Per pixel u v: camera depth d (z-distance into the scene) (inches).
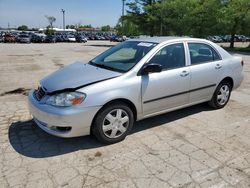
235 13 1144.8
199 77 184.2
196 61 185.5
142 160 133.8
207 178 119.6
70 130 135.7
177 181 117.0
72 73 155.6
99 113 140.9
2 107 213.5
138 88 151.0
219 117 195.2
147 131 168.7
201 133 167.2
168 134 164.9
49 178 117.8
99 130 142.6
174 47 174.2
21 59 584.7
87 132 141.3
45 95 142.3
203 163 131.7
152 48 164.4
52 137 157.8
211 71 192.2
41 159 133.5
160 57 164.9
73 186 112.7
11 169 124.2
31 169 124.6
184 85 175.3
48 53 777.6
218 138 160.4
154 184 114.7
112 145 148.9
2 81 322.0
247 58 728.3
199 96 190.7
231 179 119.0
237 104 228.5
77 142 151.4
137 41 184.1
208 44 197.0
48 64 495.2
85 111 134.5
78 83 139.3
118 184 114.3
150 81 155.8
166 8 1358.3
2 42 1658.5
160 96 163.3
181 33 1385.3
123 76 147.3
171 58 171.2
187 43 182.4
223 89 211.0
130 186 113.0
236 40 2246.6
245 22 1156.5
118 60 168.9
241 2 1126.4
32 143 150.4
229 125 180.7
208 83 192.9
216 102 207.5
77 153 139.8
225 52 209.8
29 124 177.5
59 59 594.6
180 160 134.3
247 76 379.2
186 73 174.7
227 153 142.0
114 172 123.1
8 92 266.7
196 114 200.4
